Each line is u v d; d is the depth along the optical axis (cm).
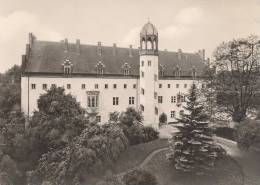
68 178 3916
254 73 5450
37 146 5097
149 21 7019
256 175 4228
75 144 4294
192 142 4038
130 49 7581
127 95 7138
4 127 5616
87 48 7156
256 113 5369
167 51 8212
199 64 8269
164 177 4244
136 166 4547
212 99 5762
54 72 6444
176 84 7712
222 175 4222
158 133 5972
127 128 5384
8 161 4672
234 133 5331
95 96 6788
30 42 6675
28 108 6259
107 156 4191
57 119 4994
